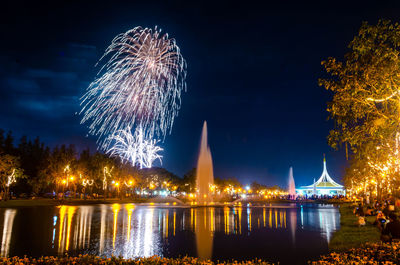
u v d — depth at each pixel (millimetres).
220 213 45938
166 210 52656
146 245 19031
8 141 78375
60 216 37125
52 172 80250
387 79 14492
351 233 22094
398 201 20047
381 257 11523
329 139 15555
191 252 17016
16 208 50469
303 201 96438
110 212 45812
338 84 15078
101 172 97812
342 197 112312
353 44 14945
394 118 14922
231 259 15273
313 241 20359
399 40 14148
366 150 15898
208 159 92812
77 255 15938
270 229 26562
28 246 18109
